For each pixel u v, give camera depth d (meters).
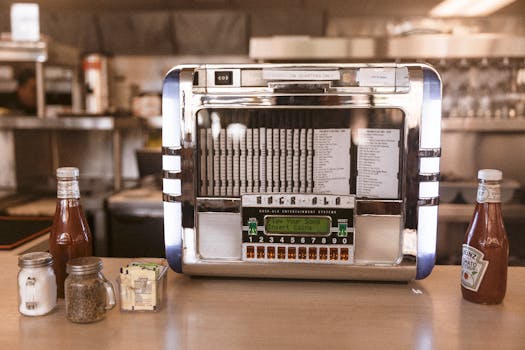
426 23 3.94
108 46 4.31
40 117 3.54
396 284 1.24
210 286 1.22
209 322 1.00
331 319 1.02
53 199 3.61
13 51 3.41
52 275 1.05
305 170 1.23
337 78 1.18
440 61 3.74
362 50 3.56
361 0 3.96
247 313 1.05
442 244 3.29
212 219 1.24
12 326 0.98
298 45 3.58
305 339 0.93
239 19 4.18
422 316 1.03
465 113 3.84
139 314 1.04
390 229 1.21
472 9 4.11
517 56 3.49
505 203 3.40
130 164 4.64
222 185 1.25
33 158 4.05
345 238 1.21
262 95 1.20
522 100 3.76
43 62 3.57
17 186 3.73
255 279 1.27
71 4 4.09
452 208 3.22
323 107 1.19
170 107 1.22
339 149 1.22
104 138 4.61
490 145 4.33
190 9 4.23
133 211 3.33
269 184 1.24
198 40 4.25
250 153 1.23
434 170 1.19
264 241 1.23
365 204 1.20
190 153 1.22
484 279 1.08
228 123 1.23
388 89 1.18
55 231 1.13
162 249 3.35
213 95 1.21
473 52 3.51
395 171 1.21
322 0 3.97
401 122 1.20
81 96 4.29
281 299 1.13
